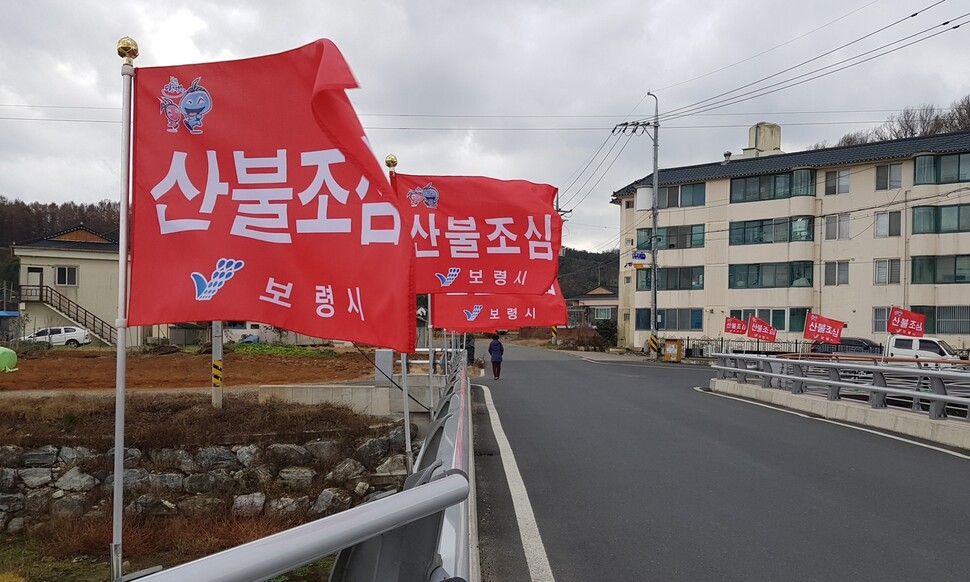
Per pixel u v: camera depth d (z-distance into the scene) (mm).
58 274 35594
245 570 1186
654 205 34750
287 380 18344
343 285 3783
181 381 17922
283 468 11289
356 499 11023
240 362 23453
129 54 3855
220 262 3842
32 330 34500
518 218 7832
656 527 5586
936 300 33219
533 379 21781
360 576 1830
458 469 2250
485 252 7801
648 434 10242
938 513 5887
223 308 3814
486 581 4434
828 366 12445
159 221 3863
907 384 14742
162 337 35031
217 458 11234
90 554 9633
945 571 4531
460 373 8656
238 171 3852
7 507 10766
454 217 7770
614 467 7883
